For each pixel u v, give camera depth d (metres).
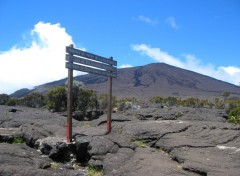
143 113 25.03
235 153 13.81
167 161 13.25
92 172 12.31
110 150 13.77
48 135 16.03
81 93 34.34
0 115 20.38
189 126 17.81
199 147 14.58
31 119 20.06
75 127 19.34
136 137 16.58
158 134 16.45
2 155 11.84
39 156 13.12
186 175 11.73
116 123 19.02
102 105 39.94
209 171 11.74
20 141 14.73
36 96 42.62
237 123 19.36
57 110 32.88
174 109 27.28
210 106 56.53
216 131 16.78
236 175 11.40
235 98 87.25
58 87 33.66
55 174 11.12
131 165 12.46
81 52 15.19
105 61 16.70
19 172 10.77
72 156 13.68
